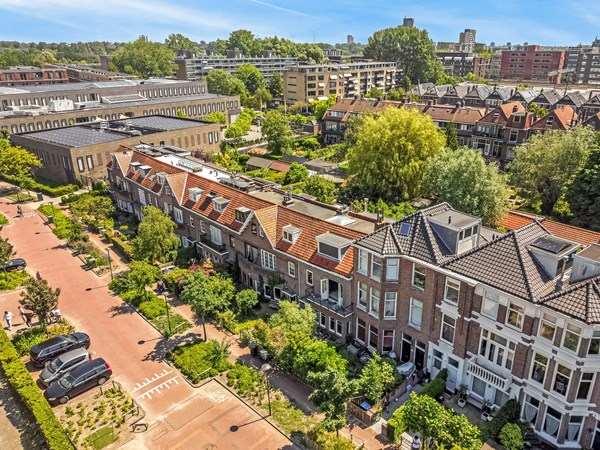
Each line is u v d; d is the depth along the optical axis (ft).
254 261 152.76
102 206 201.77
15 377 107.96
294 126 476.95
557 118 287.28
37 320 138.10
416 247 105.40
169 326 131.85
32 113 342.23
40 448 94.12
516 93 437.17
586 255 86.28
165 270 166.20
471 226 104.06
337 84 602.85
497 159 311.27
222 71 601.21
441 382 104.01
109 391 108.88
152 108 406.00
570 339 82.84
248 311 142.20
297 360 104.83
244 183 173.99
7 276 162.30
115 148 279.90
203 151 315.78
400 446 92.17
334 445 89.30
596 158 187.52
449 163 191.11
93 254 178.91
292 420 100.27
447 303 101.60
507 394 97.04
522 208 222.69
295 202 163.02
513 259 91.20
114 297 152.05
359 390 95.91
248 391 108.88
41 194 250.16
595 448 89.76
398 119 232.12
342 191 247.70
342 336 126.00
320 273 128.26
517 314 89.76
